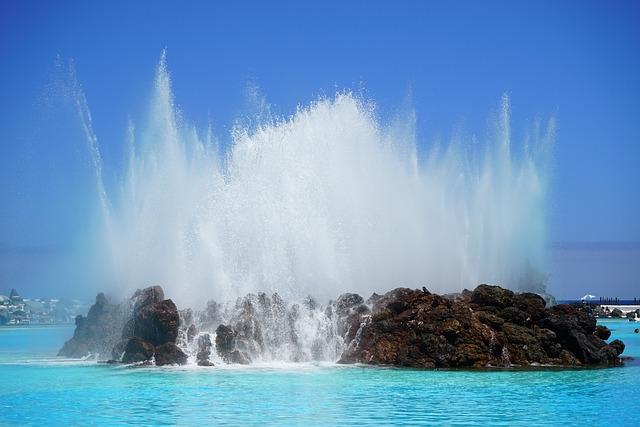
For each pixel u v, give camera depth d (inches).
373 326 1149.7
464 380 942.4
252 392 853.2
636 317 2802.7
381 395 829.8
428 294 1178.0
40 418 709.3
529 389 871.7
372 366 1091.3
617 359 1139.3
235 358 1128.8
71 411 743.1
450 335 1090.7
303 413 725.9
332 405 768.9
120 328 1270.9
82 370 1071.6
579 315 1207.6
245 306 1203.9
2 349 1541.6
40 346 1631.4
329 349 1182.3
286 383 922.1
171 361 1119.0
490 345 1094.4
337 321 1205.1
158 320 1137.4
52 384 922.7
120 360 1175.6
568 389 869.8
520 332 1124.5
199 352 1127.6
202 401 795.4
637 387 886.4
